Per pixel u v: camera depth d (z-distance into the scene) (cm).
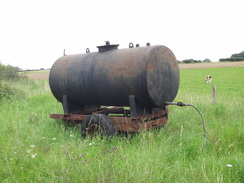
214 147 523
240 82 2856
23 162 482
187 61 9538
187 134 592
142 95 577
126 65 591
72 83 691
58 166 449
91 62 662
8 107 1045
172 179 406
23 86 1733
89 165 416
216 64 7406
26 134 662
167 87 621
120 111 798
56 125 753
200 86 2520
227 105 948
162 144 540
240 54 12888
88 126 624
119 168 421
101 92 642
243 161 427
